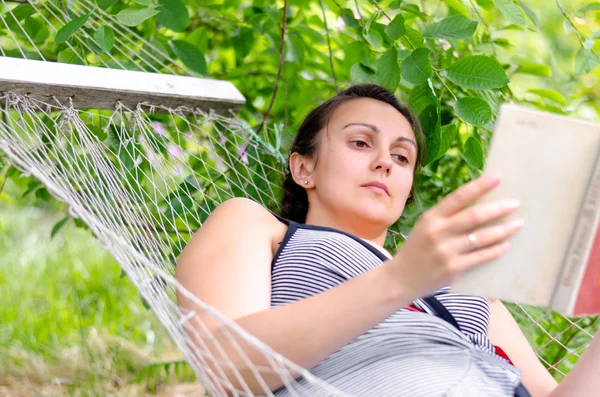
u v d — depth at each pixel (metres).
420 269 1.15
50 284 3.45
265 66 2.83
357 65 2.09
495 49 2.63
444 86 2.07
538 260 1.16
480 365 1.40
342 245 1.47
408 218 2.20
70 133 1.84
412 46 2.07
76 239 3.91
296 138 1.79
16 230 3.93
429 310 1.48
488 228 1.12
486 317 1.55
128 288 3.46
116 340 2.97
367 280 1.19
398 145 1.68
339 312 1.19
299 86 2.76
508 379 1.41
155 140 2.04
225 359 1.13
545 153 1.15
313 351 1.20
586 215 1.14
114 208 1.79
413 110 1.98
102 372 2.75
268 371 1.22
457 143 2.38
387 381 1.29
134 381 2.72
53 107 1.86
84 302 3.26
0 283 3.38
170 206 1.95
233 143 2.38
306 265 1.44
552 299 1.17
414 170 1.93
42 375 2.72
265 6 2.62
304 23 2.74
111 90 1.91
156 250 1.77
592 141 1.15
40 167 1.48
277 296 1.43
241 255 1.41
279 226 1.56
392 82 1.95
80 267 3.57
